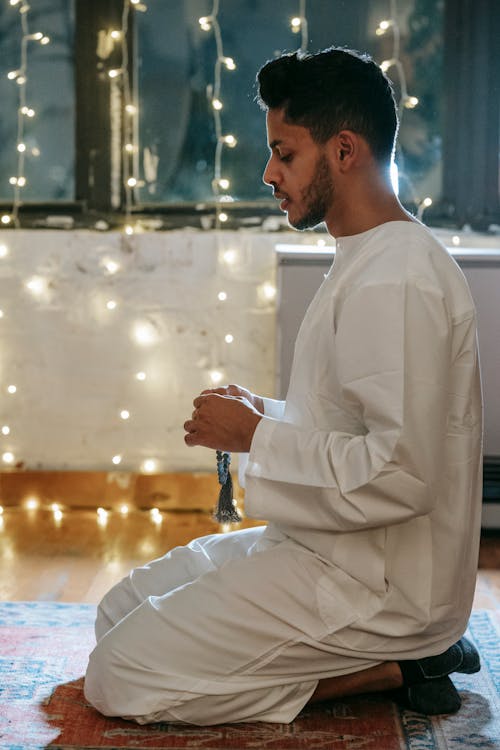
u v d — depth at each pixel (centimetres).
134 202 318
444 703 165
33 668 181
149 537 286
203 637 154
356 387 145
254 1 315
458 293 152
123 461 320
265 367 317
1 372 319
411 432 141
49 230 315
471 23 310
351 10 313
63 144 319
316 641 153
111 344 317
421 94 315
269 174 159
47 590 234
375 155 156
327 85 153
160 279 316
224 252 315
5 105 319
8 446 320
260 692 156
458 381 154
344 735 155
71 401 319
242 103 318
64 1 315
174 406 318
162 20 316
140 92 318
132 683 155
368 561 153
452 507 155
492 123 313
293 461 149
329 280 160
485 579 249
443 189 317
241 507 314
